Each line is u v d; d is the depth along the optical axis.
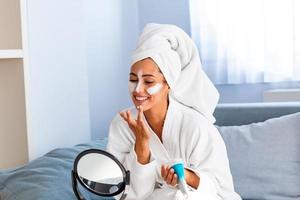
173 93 1.29
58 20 1.98
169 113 1.25
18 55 1.73
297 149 1.92
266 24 2.91
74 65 2.07
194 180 1.15
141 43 1.22
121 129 1.29
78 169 1.13
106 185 1.11
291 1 2.86
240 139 1.97
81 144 1.98
